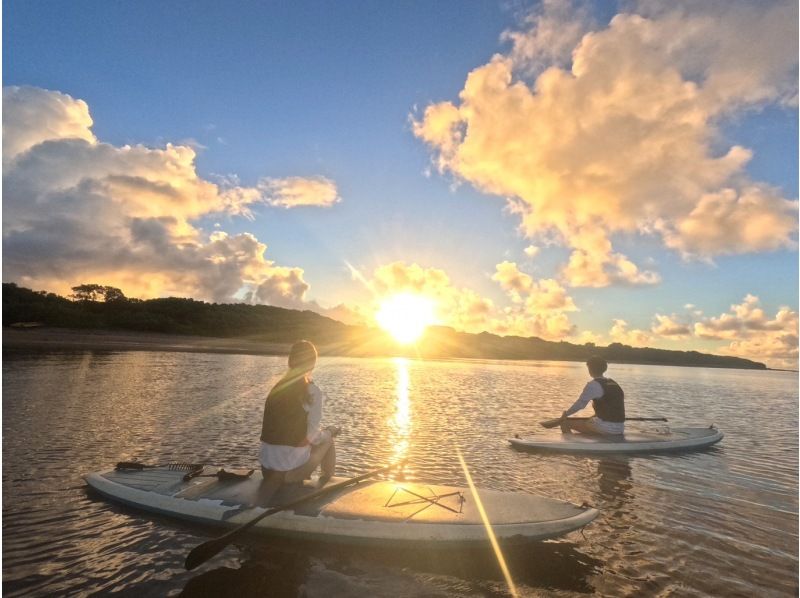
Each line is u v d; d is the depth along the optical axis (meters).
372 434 11.14
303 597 4.08
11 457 8.05
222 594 4.10
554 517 5.31
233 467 8.01
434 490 5.97
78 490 6.51
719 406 20.41
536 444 9.90
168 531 5.30
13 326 58.53
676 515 6.38
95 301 80.00
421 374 31.88
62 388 16.45
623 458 9.51
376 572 4.53
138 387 17.73
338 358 51.78
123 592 4.12
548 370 46.22
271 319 93.00
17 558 4.65
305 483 6.05
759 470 8.93
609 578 4.56
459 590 4.26
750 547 5.39
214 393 16.89
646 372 55.44
